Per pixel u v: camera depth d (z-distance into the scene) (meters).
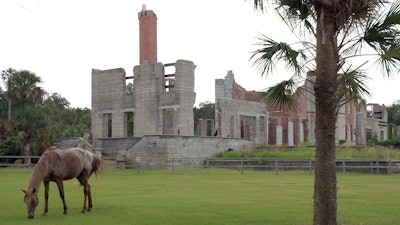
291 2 11.93
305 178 30.98
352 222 12.90
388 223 12.76
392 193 20.70
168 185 25.30
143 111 55.72
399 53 10.76
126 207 15.84
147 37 58.00
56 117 72.38
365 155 42.53
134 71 57.12
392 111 120.25
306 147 52.38
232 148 52.00
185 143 47.25
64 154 14.27
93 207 15.88
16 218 13.59
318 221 10.72
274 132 69.50
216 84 66.88
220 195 19.86
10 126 48.84
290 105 12.61
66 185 25.05
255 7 11.62
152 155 46.62
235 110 58.12
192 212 14.67
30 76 52.28
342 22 10.85
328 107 10.77
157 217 13.69
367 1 10.71
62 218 13.54
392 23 10.94
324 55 10.84
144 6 58.66
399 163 37.53
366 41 11.21
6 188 23.02
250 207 15.84
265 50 11.61
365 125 79.12
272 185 25.25
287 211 14.88
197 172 38.56
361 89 11.92
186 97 53.53
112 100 58.41
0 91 72.88
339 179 30.14
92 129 59.56
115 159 46.12
